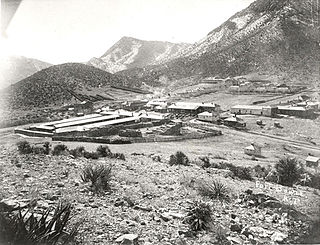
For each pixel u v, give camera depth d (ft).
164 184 48.91
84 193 36.86
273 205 42.96
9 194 31.78
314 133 194.18
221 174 66.08
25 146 68.90
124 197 37.52
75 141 134.31
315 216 37.65
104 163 62.28
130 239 24.62
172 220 32.14
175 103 293.84
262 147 158.10
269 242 30.42
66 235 22.88
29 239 19.57
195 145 149.69
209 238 28.96
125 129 178.60
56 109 308.19
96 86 471.62
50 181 40.19
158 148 128.26
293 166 72.79
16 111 300.20
